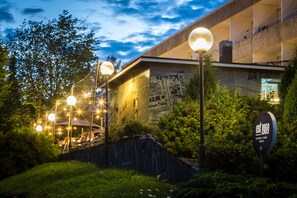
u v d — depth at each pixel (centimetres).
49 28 4641
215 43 3584
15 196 1557
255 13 3147
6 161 2505
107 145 1590
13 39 4588
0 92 2616
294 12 2881
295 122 1102
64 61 4638
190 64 2122
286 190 805
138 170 1378
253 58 3102
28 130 2670
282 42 2850
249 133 1055
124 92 2477
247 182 833
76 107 3231
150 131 1694
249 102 1475
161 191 1045
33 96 4578
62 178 1652
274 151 951
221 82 2139
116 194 1081
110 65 1611
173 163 1145
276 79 2192
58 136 3562
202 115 1045
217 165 969
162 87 2112
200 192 853
